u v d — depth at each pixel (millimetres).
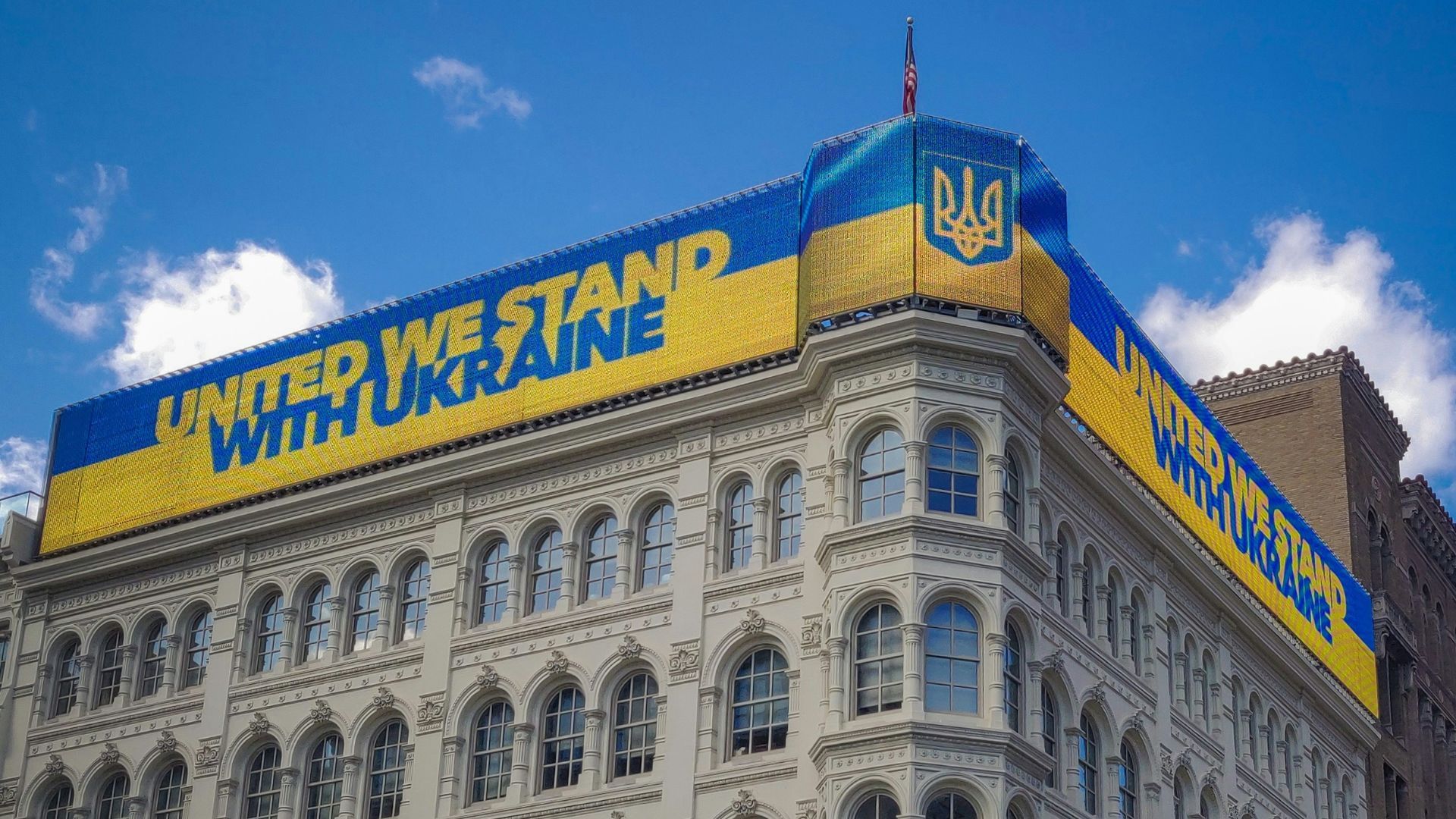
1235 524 65312
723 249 54219
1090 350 56312
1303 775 68125
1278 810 64625
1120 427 57406
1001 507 47688
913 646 45500
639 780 49375
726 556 50969
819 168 52000
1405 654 84875
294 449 59562
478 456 55375
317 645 56938
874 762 44656
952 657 46000
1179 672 59094
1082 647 52344
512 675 52406
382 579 56219
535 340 56375
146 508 62156
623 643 50875
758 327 52469
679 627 50219
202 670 59156
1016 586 47594
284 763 55125
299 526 58531
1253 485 68125
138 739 58719
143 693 60156
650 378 53625
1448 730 90250
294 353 61344
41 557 64188
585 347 55281
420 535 56125
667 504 52656
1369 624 78688
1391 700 82875
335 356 60344
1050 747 50062
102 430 65000
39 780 60188
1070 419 53875
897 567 46375
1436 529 93312
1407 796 81250
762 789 47281
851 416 48750
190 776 56844
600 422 53594
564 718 51531
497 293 57875
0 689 62688
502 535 54844
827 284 50000
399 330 59344
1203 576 60875
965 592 46438
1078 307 56188
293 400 60531
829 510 48938
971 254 49656
